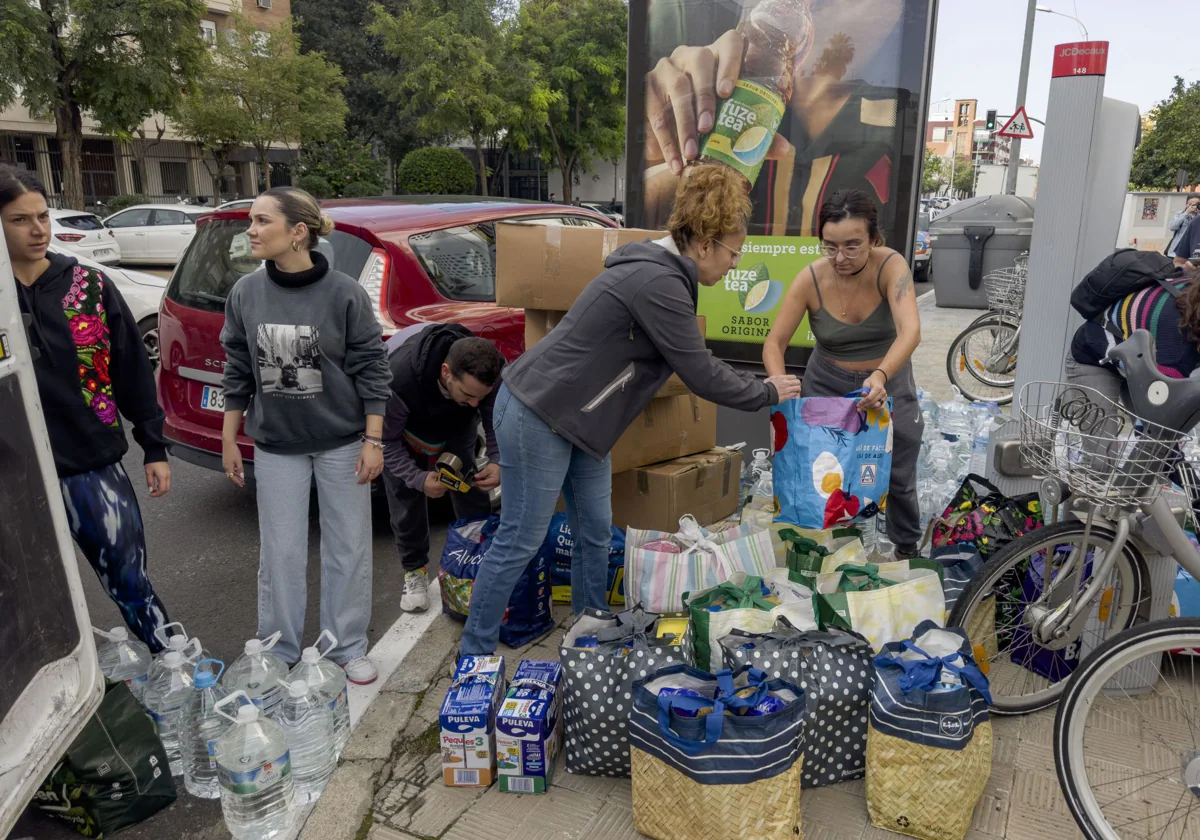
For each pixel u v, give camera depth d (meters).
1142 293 2.66
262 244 2.75
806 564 2.98
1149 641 2.18
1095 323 2.82
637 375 2.78
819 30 4.32
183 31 21.58
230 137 27.30
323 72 28.30
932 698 2.25
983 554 3.13
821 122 4.41
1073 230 3.36
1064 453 2.41
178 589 4.10
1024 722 2.86
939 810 2.29
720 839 2.19
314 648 2.80
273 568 3.04
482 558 3.13
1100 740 2.69
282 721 2.65
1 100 19.78
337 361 2.91
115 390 2.91
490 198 5.52
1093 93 3.23
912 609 2.72
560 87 30.95
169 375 4.62
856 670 2.51
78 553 4.43
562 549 3.65
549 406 2.70
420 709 2.99
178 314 4.53
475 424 3.62
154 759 2.52
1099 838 2.27
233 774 2.34
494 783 2.62
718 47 4.54
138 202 27.16
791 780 2.22
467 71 28.00
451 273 4.65
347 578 3.13
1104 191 3.45
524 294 3.57
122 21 20.53
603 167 42.34
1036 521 3.15
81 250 16.19
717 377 2.73
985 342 7.83
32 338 2.61
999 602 3.05
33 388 1.96
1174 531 2.39
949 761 2.26
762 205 4.63
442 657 3.31
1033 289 3.49
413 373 3.22
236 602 3.97
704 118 4.65
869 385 3.03
